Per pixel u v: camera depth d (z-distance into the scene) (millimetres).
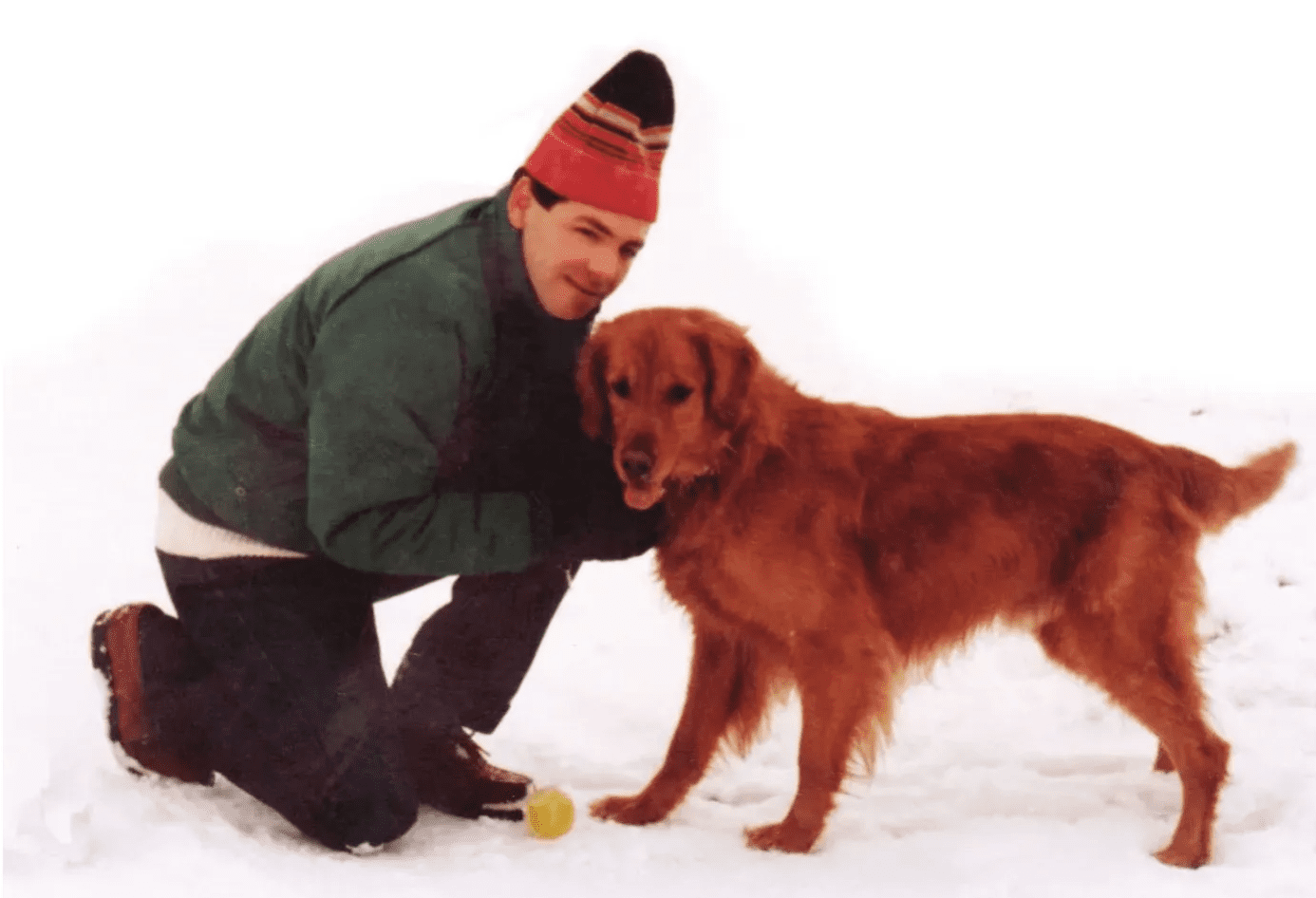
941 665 3725
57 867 2289
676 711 3625
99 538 3969
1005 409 5297
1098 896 2414
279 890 2283
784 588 2729
